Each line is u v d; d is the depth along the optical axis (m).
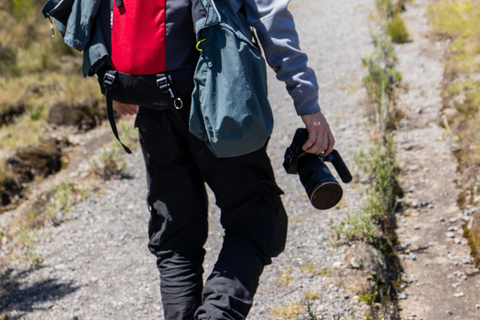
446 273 2.95
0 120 5.56
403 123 4.52
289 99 5.58
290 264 3.13
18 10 7.58
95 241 3.63
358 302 2.72
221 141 1.47
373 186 3.74
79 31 1.62
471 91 4.54
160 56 1.53
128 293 3.07
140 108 1.73
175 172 1.75
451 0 7.21
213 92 1.46
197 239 1.80
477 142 3.88
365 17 7.64
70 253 3.53
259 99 1.52
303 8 8.67
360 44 6.62
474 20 6.21
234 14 1.52
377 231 3.26
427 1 7.65
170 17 1.52
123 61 1.57
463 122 4.23
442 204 3.54
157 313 2.86
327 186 1.56
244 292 1.55
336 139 4.51
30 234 3.79
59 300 3.05
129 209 3.99
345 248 3.17
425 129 4.40
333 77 5.82
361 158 4.01
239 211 1.69
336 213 3.56
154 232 1.86
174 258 1.79
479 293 2.76
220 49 1.46
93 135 5.25
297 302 2.77
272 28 1.53
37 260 3.46
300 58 1.56
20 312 2.96
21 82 6.29
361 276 2.90
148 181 1.82
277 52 1.55
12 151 4.73
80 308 2.97
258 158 1.67
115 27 1.58
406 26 6.82
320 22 7.81
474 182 3.56
